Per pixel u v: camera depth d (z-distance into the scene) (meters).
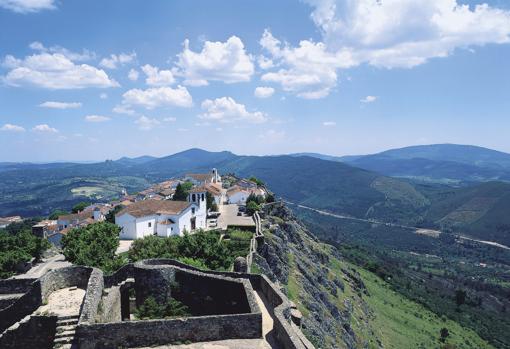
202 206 92.06
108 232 58.50
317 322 54.47
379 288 126.62
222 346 23.17
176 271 31.09
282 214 118.44
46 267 65.06
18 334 25.16
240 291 28.95
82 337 22.33
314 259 97.44
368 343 71.69
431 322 108.62
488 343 104.75
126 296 30.95
